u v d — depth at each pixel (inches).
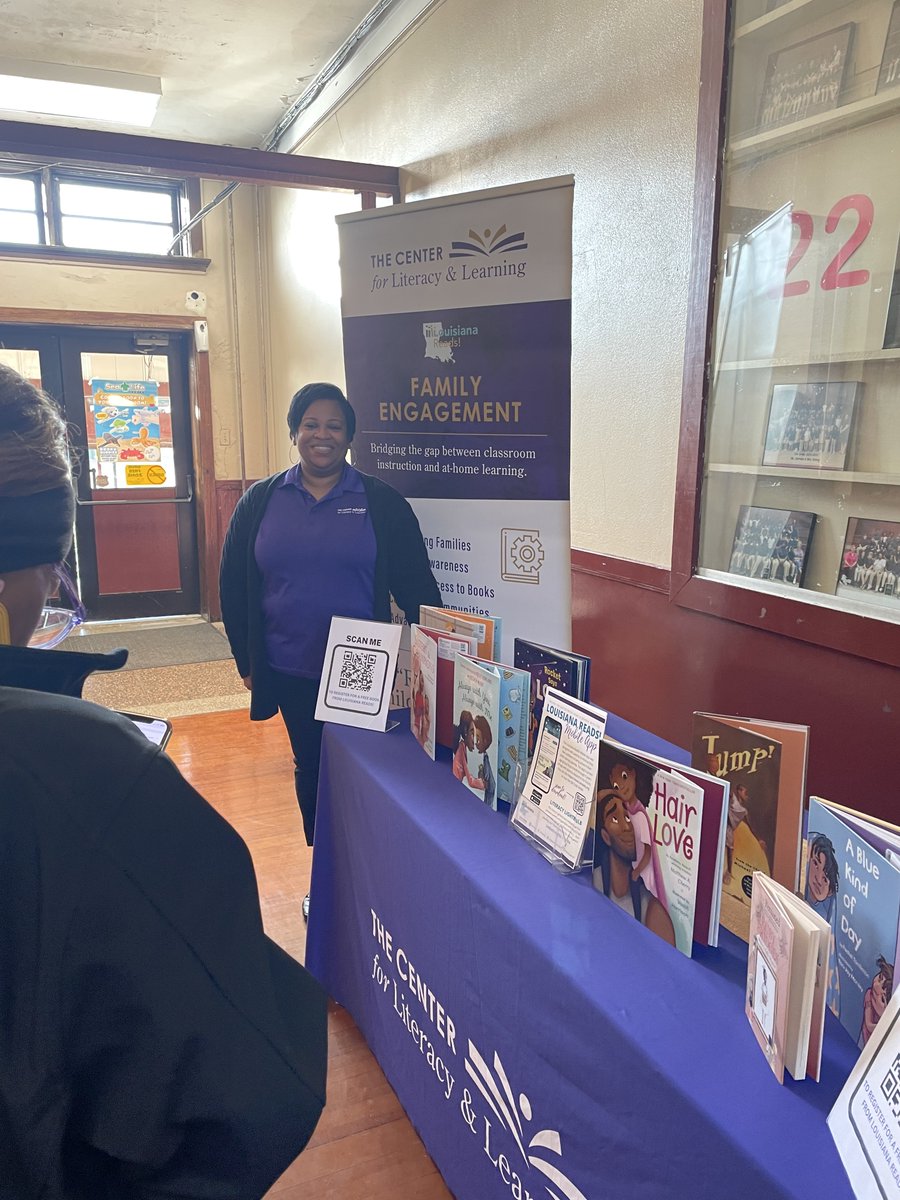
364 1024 69.6
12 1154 17.7
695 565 81.2
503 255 80.1
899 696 61.4
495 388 83.4
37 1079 17.4
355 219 86.4
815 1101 31.0
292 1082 20.3
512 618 87.5
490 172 112.1
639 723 92.7
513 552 86.0
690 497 80.4
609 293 91.5
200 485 228.7
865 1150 26.7
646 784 41.4
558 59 95.6
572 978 38.2
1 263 201.2
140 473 227.9
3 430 20.6
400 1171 59.7
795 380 69.6
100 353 218.1
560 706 50.0
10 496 20.6
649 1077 33.2
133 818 19.1
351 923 69.9
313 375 193.9
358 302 88.7
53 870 17.9
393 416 90.1
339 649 73.7
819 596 67.6
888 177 60.6
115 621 231.6
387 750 66.6
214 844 20.6
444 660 63.5
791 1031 31.3
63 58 160.9
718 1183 30.0
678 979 38.0
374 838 61.8
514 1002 43.4
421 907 54.4
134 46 155.4
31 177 206.5
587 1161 38.2
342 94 160.4
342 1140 62.4
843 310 65.0
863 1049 30.0
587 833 47.7
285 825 113.8
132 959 18.3
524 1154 44.3
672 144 79.8
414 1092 60.1
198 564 237.1
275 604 84.4
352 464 95.3
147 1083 18.5
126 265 210.8
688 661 83.8
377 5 138.2
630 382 89.7
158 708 161.6
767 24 67.2
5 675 20.6
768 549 72.9
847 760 66.4
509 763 55.2
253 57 160.4
